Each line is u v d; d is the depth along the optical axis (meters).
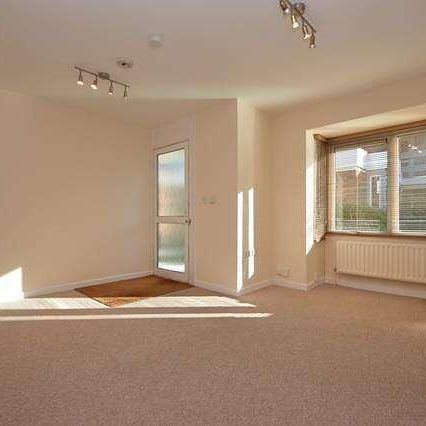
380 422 1.50
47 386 1.81
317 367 2.02
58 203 3.91
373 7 2.06
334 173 4.34
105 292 3.85
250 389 1.78
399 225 3.80
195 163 4.23
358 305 3.32
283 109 4.04
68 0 1.98
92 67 2.90
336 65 2.86
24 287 3.63
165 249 4.76
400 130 3.74
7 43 2.48
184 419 1.52
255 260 3.98
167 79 3.15
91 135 4.21
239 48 2.56
